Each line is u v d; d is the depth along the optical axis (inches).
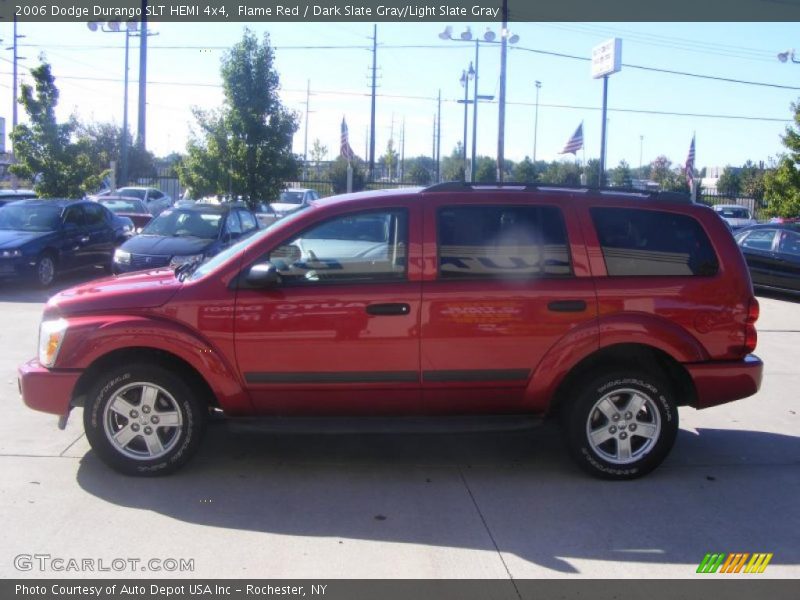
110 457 204.7
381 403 207.8
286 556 165.9
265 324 201.3
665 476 217.5
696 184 1384.1
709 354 211.0
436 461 226.1
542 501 198.1
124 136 1222.3
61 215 593.6
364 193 218.4
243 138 810.8
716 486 210.8
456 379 206.1
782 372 348.2
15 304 487.2
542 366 206.2
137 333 199.8
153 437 205.6
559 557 167.8
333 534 176.7
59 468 211.8
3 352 344.8
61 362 202.1
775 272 614.9
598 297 206.4
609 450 213.2
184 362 208.4
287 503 193.6
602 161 1318.9
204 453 227.8
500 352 205.2
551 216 210.4
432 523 183.6
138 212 929.5
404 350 203.5
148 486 201.6
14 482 201.6
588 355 208.2
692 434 256.7
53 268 571.2
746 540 178.1
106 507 188.2
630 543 175.3
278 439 242.2
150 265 508.4
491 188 214.5
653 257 211.6
